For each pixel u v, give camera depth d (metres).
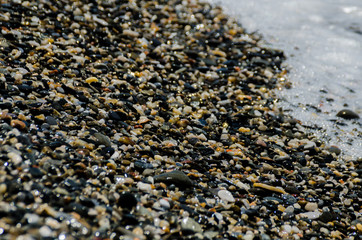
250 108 1.44
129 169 1.28
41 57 1.40
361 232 1.28
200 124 1.38
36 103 1.31
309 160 1.37
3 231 1.18
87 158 1.27
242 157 1.34
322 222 1.28
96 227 1.21
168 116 1.38
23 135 1.26
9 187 1.21
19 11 1.49
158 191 1.27
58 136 1.29
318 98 1.50
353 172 1.36
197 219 1.25
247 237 1.24
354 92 1.52
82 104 1.34
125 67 1.45
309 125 1.44
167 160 1.31
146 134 1.34
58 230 1.20
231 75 1.51
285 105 1.47
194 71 1.50
